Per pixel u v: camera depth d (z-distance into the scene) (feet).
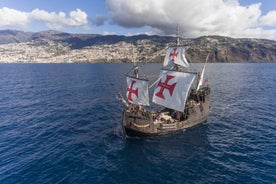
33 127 116.16
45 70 558.15
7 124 119.96
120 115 142.20
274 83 295.69
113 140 100.78
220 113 147.43
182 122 111.45
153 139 103.09
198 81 140.97
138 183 67.00
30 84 283.79
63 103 173.58
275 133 108.99
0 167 74.02
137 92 112.47
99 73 461.78
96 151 88.58
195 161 81.41
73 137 103.19
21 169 73.00
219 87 259.19
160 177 70.64
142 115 103.91
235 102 179.11
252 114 144.25
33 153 85.30
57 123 123.54
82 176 69.67
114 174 71.61
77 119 131.85
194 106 118.62
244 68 630.33
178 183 67.46
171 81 119.65
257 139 101.60
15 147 90.58
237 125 122.62
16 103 171.12
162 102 123.24
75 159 80.94
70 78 361.92
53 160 79.77
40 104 168.86
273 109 156.04
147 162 80.33
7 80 326.44
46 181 66.39
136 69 117.08
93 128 116.57
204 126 121.80
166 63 143.23
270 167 76.18
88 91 230.48
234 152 88.58
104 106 165.17
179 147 94.07
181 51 133.39
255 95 208.33
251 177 70.28
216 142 99.09
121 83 298.56
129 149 91.45
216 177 70.69
